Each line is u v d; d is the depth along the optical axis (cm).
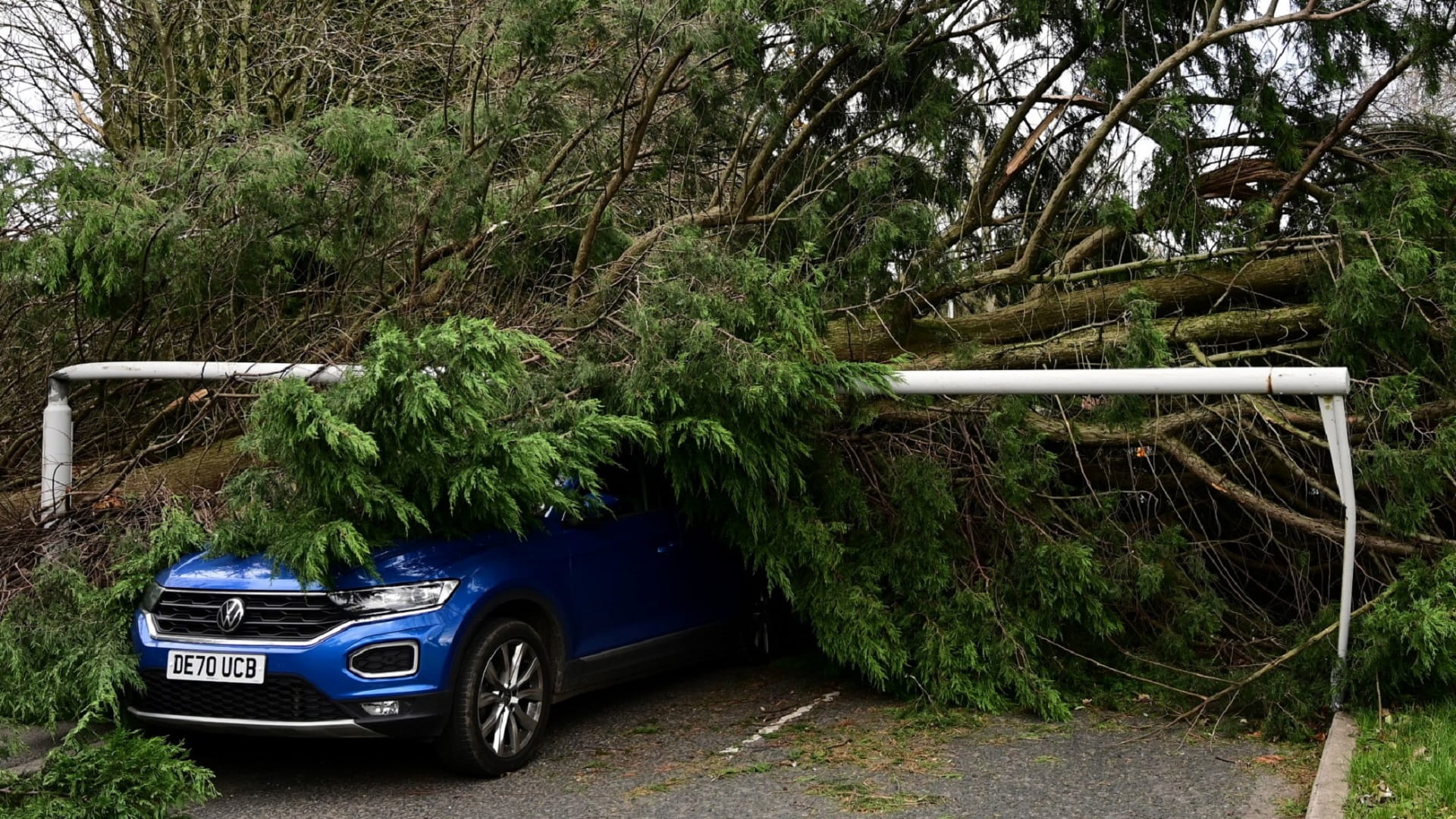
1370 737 568
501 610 594
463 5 913
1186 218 813
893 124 855
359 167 735
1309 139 864
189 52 1222
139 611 576
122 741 472
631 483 703
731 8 706
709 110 838
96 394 809
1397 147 865
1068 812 502
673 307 628
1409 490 645
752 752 607
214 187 731
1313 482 729
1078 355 784
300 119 1114
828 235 852
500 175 859
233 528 576
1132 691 693
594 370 631
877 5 823
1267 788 532
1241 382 595
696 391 622
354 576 549
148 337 795
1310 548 768
